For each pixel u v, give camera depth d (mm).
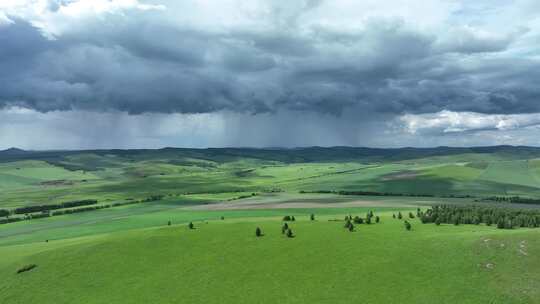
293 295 84625
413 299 78188
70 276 104062
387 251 100625
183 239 123125
